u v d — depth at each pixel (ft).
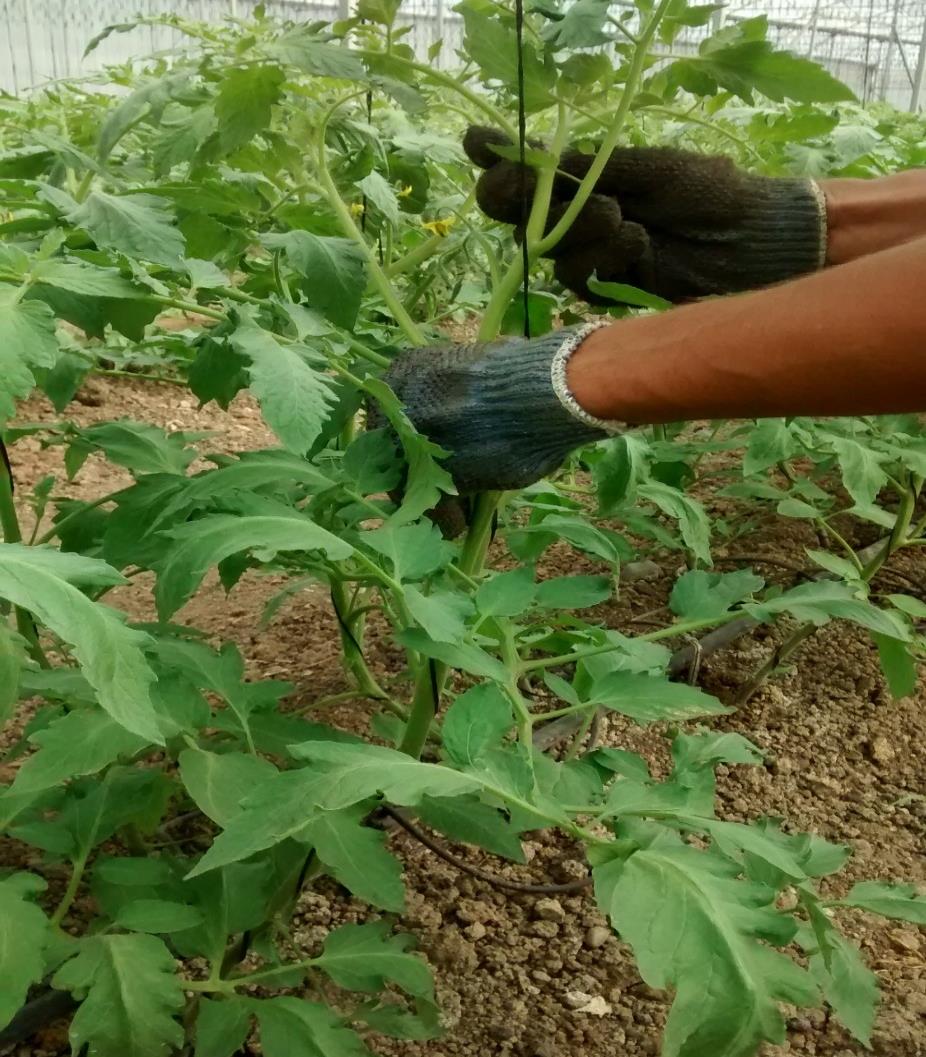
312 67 4.44
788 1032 4.75
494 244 7.83
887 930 5.47
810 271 5.63
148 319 4.73
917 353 3.22
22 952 3.07
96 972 3.30
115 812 3.96
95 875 3.92
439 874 5.62
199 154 5.32
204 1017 3.60
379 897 3.51
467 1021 4.71
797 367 3.42
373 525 8.93
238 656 4.47
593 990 4.95
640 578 8.97
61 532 5.83
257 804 3.07
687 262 5.74
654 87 5.13
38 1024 4.31
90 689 4.07
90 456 11.73
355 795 3.04
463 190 9.19
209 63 5.06
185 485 4.88
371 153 6.06
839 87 4.72
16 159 5.23
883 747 7.04
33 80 22.91
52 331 3.54
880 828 6.30
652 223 5.68
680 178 5.51
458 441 4.40
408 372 4.64
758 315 3.52
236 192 5.34
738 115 9.57
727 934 2.93
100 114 8.25
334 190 5.38
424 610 3.68
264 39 5.20
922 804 6.53
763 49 4.66
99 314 4.58
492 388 4.28
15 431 6.23
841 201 5.65
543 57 4.86
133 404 13.43
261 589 9.10
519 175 5.03
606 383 3.99
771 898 3.10
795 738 7.11
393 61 4.91
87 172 5.44
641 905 3.01
